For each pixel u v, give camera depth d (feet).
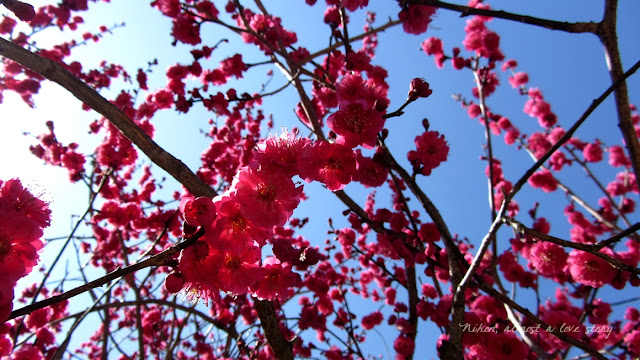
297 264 7.69
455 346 8.30
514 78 27.91
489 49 18.61
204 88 19.65
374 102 7.77
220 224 5.78
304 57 17.93
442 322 13.28
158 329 25.35
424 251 14.01
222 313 23.40
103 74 24.39
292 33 20.68
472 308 13.16
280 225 6.08
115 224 18.84
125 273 5.46
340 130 7.32
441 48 20.13
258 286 7.60
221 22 16.08
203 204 5.72
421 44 20.66
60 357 14.16
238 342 16.56
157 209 20.65
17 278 5.34
